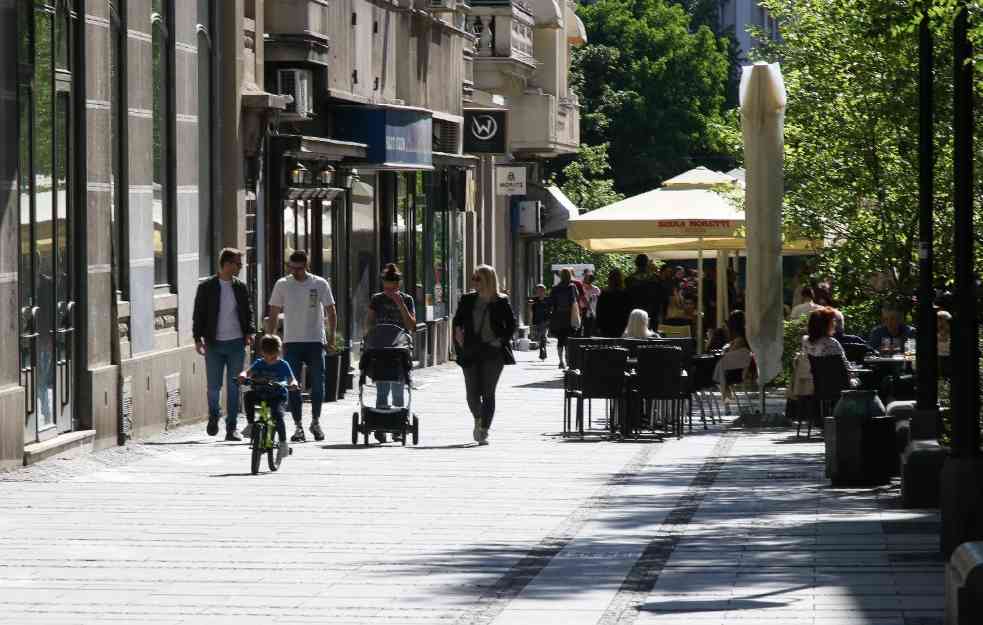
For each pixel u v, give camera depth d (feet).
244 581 60.34
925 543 67.41
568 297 200.54
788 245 138.21
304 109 149.28
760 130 125.90
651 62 409.49
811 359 115.85
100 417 105.50
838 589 57.11
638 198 166.20
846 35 128.77
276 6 147.84
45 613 54.34
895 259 130.52
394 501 83.15
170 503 81.71
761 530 72.28
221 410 131.34
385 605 55.67
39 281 98.43
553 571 62.23
